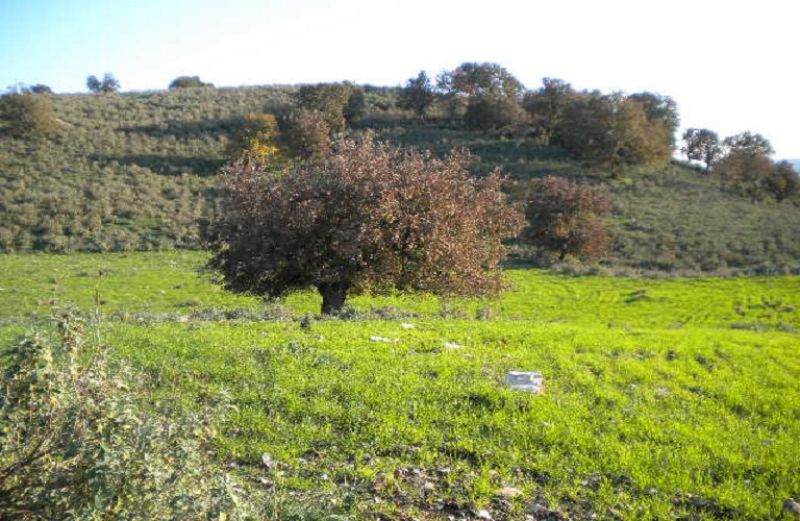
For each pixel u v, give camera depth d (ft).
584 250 156.04
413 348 38.40
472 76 288.10
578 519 20.24
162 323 47.65
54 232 145.48
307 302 94.53
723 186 243.60
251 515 14.98
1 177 171.32
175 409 18.65
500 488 21.74
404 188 56.03
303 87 260.01
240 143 196.03
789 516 20.45
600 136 229.04
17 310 84.89
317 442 24.79
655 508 20.65
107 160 194.90
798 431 28.35
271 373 31.60
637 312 98.63
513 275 136.05
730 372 37.63
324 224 57.00
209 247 63.31
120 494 12.48
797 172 249.55
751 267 144.05
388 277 58.23
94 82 372.38
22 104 206.28
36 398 13.33
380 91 334.24
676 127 303.89
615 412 28.89
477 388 29.91
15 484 13.41
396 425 25.90
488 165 226.38
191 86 399.24
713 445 25.70
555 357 37.60
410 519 19.75
